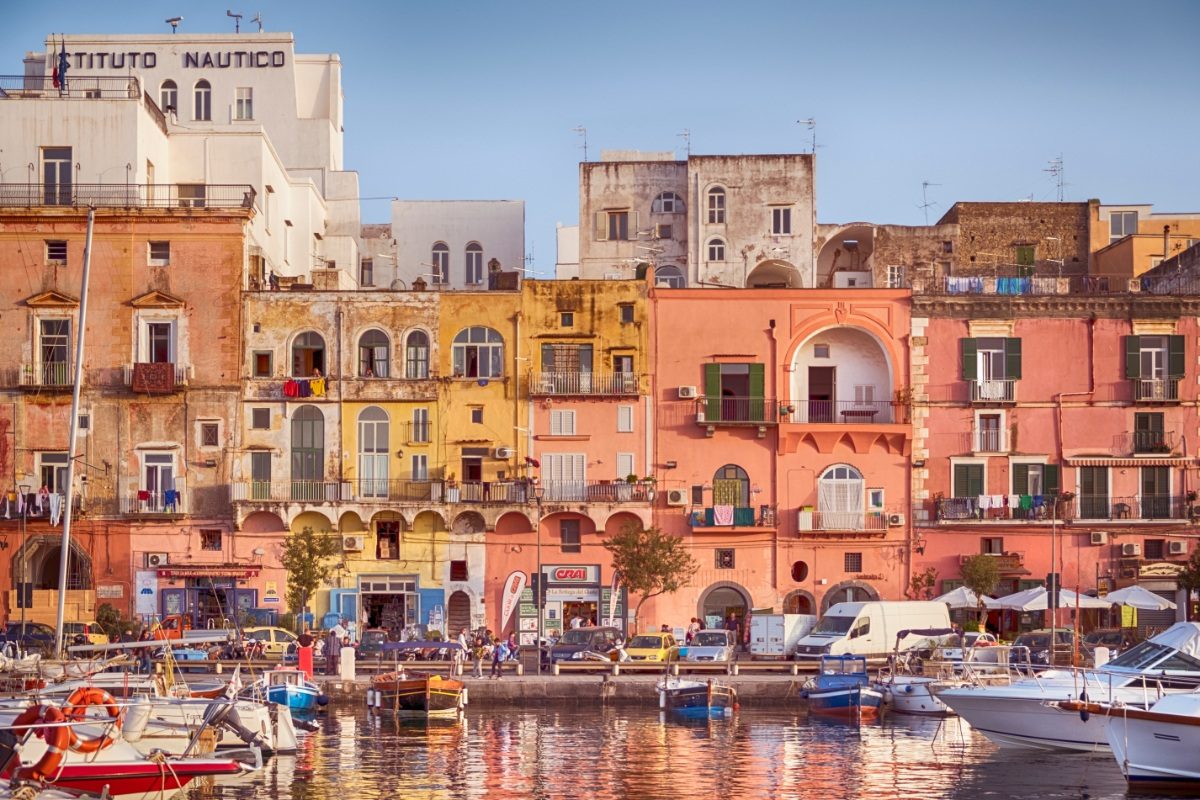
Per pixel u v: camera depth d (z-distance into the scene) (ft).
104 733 161.17
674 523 334.44
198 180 358.43
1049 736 205.26
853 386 343.26
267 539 331.57
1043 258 401.49
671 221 398.62
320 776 192.24
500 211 420.77
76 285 334.44
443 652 296.51
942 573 335.47
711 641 301.02
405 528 332.80
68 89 350.84
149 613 328.70
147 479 333.21
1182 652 197.98
